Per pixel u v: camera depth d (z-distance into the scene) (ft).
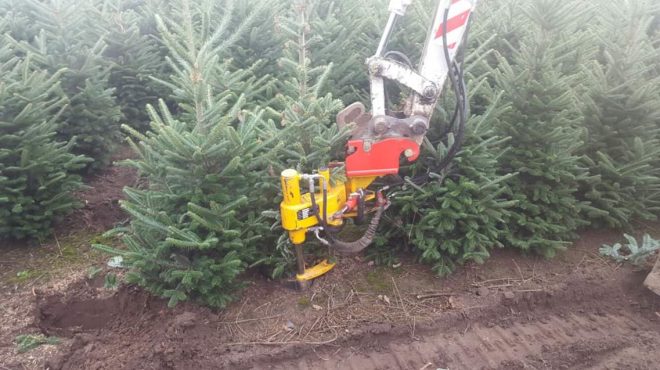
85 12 21.61
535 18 15.89
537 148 15.57
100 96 19.08
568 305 14.80
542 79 15.24
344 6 21.48
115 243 16.60
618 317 14.44
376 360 12.50
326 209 12.34
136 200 12.60
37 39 18.53
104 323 13.42
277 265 13.94
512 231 16.05
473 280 15.19
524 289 14.78
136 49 22.68
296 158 13.66
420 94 12.55
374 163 12.85
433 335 13.37
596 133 17.76
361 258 15.84
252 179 12.97
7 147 15.10
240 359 12.04
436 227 14.47
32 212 16.16
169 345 11.86
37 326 13.03
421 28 18.37
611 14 21.09
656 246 15.71
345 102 18.85
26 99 15.01
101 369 11.55
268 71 19.48
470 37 16.88
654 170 17.60
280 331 12.95
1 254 15.88
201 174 12.12
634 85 16.87
